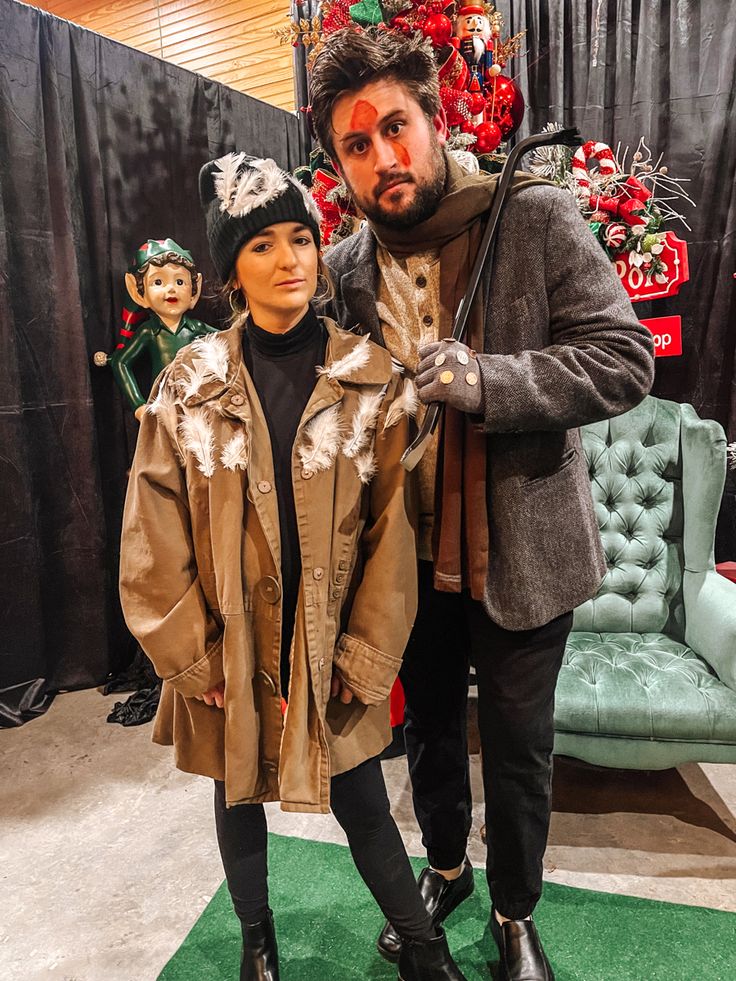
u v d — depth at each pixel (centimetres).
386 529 105
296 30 212
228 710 101
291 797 101
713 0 234
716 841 168
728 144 240
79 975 135
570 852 165
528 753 113
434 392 93
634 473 208
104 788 196
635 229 218
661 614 200
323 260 116
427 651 126
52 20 220
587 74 250
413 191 100
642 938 139
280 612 104
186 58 343
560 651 113
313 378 105
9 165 217
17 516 228
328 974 134
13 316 221
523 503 104
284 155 293
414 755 134
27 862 167
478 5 185
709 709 156
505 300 103
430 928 117
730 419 253
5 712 229
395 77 96
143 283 235
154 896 155
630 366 96
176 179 256
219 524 100
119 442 255
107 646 256
